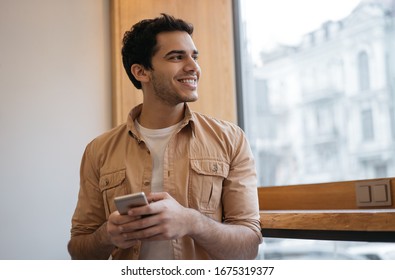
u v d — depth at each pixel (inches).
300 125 98.5
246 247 55.8
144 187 58.8
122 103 93.1
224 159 60.0
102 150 62.2
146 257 57.1
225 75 104.7
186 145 60.4
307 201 85.2
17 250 85.2
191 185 58.4
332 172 92.4
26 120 87.9
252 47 108.5
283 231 80.0
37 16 90.5
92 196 62.8
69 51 92.4
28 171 87.2
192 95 58.4
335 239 72.3
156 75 58.9
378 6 85.1
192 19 102.0
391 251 81.0
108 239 55.2
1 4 88.1
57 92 90.7
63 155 90.0
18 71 88.1
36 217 87.0
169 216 49.1
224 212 60.7
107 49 95.8
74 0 93.8
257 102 106.8
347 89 90.3
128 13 95.1
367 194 75.5
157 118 61.1
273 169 103.3
